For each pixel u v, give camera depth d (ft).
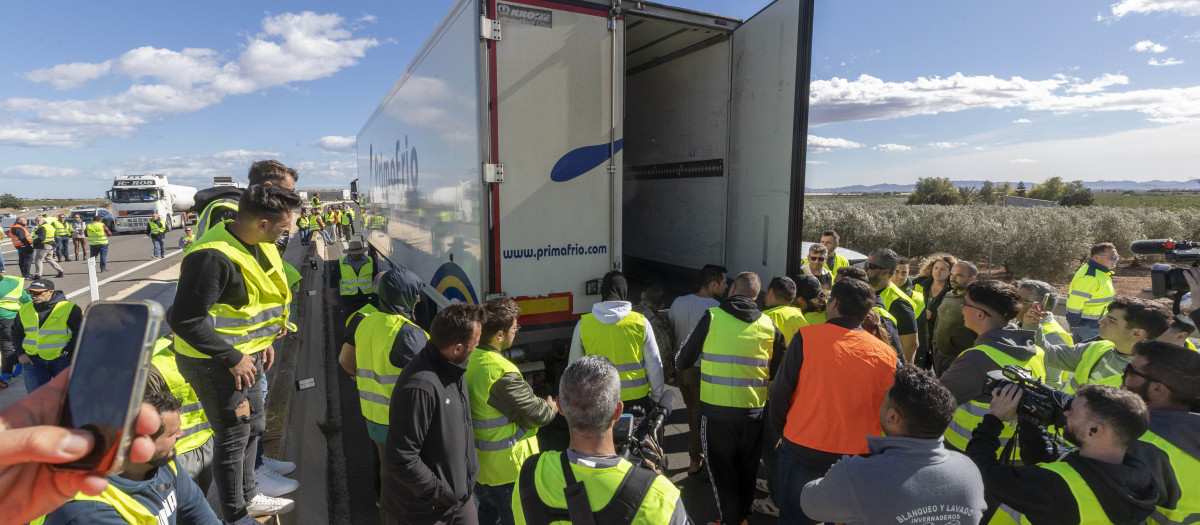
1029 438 7.06
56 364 16.05
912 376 5.67
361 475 13.74
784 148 14.10
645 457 7.22
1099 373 9.52
